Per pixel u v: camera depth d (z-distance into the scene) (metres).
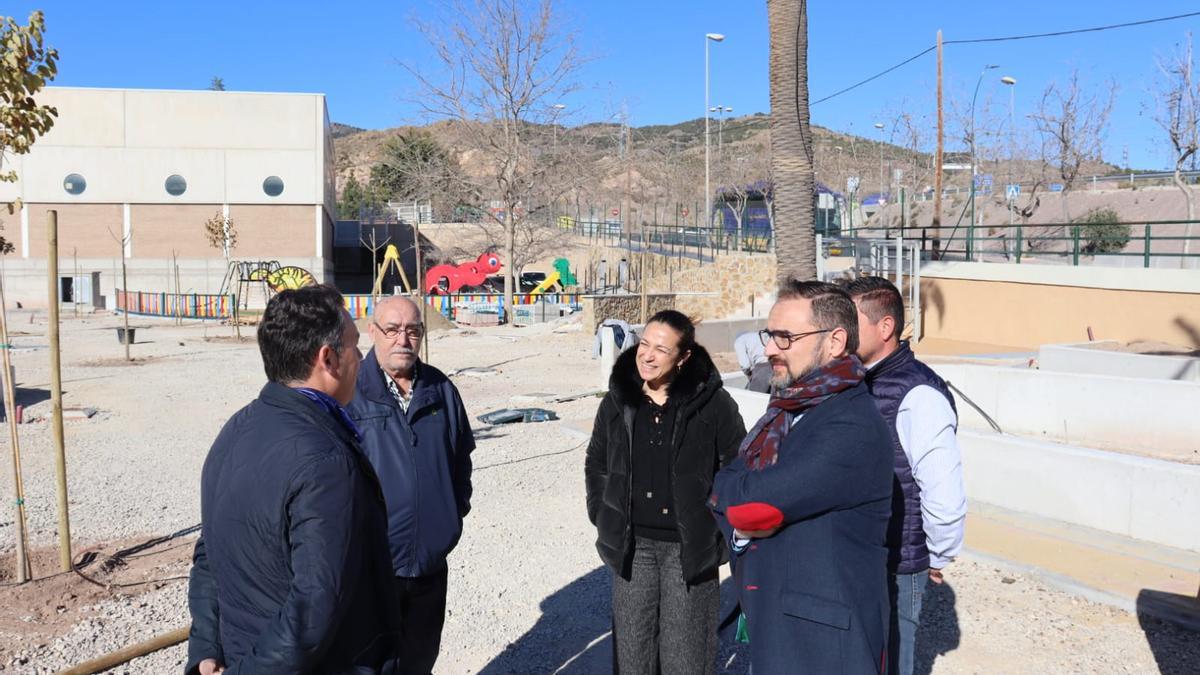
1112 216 40.25
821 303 2.78
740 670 4.47
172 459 9.75
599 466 3.82
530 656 4.78
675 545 3.60
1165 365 12.74
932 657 4.56
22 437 10.96
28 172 45.56
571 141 34.97
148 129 46.53
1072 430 10.68
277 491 2.16
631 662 3.64
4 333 5.66
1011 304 20.55
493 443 10.20
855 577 2.66
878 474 2.70
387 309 3.64
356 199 84.81
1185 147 29.20
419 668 3.72
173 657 4.64
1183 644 4.60
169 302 38.75
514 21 32.56
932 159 48.59
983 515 6.71
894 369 3.36
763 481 2.66
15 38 6.08
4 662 4.52
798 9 13.88
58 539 6.76
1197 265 28.91
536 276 51.09
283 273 39.03
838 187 50.88
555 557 6.31
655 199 44.19
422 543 3.56
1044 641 4.70
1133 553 5.85
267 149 47.59
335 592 2.12
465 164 36.19
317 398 2.36
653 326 3.51
